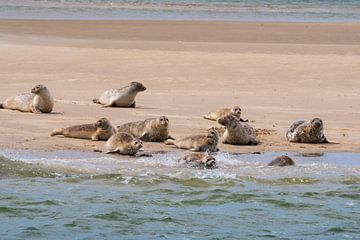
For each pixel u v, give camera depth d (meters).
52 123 40.88
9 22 96.50
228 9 133.00
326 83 58.19
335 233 24.83
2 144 35.56
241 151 36.41
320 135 38.72
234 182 30.50
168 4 138.50
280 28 98.19
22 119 41.75
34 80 56.91
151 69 62.09
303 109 48.19
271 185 30.42
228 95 52.81
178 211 26.77
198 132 39.59
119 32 89.31
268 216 26.50
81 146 36.03
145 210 26.72
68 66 62.78
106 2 138.25
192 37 86.12
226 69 62.62
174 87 55.69
